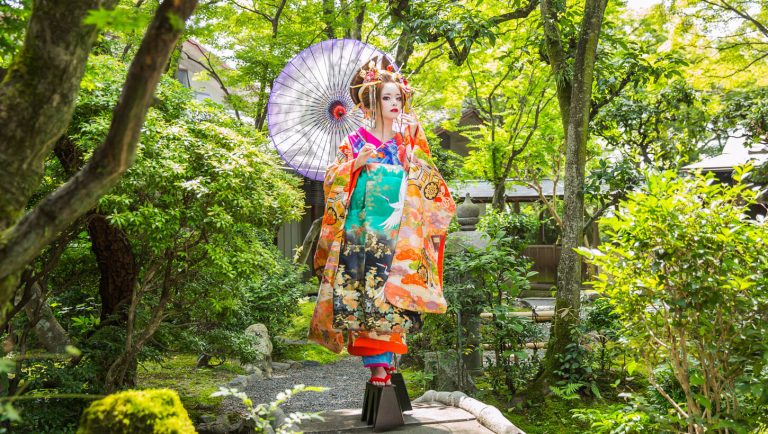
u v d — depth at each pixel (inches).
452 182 476.1
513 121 485.1
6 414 70.1
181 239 173.9
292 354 350.3
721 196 147.5
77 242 199.8
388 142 163.9
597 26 233.3
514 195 623.8
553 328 237.1
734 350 140.6
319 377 300.8
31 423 149.1
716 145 581.3
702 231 138.9
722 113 455.5
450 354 236.7
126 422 70.7
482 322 266.8
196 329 239.1
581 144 235.6
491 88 498.6
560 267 237.6
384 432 149.8
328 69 186.5
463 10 286.5
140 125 63.5
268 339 320.8
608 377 243.3
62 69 67.7
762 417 145.0
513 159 485.7
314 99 188.7
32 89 67.0
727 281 135.8
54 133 69.6
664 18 460.8
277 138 191.3
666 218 140.2
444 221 166.4
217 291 197.0
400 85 165.5
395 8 289.0
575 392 229.0
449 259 240.2
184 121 174.1
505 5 395.9
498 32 334.0
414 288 157.2
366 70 170.4
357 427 152.7
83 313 206.2
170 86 183.3
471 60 432.8
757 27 458.6
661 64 289.7
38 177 70.9
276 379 295.4
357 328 155.7
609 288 155.7
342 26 375.9
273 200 174.1
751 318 139.2
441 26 269.7
